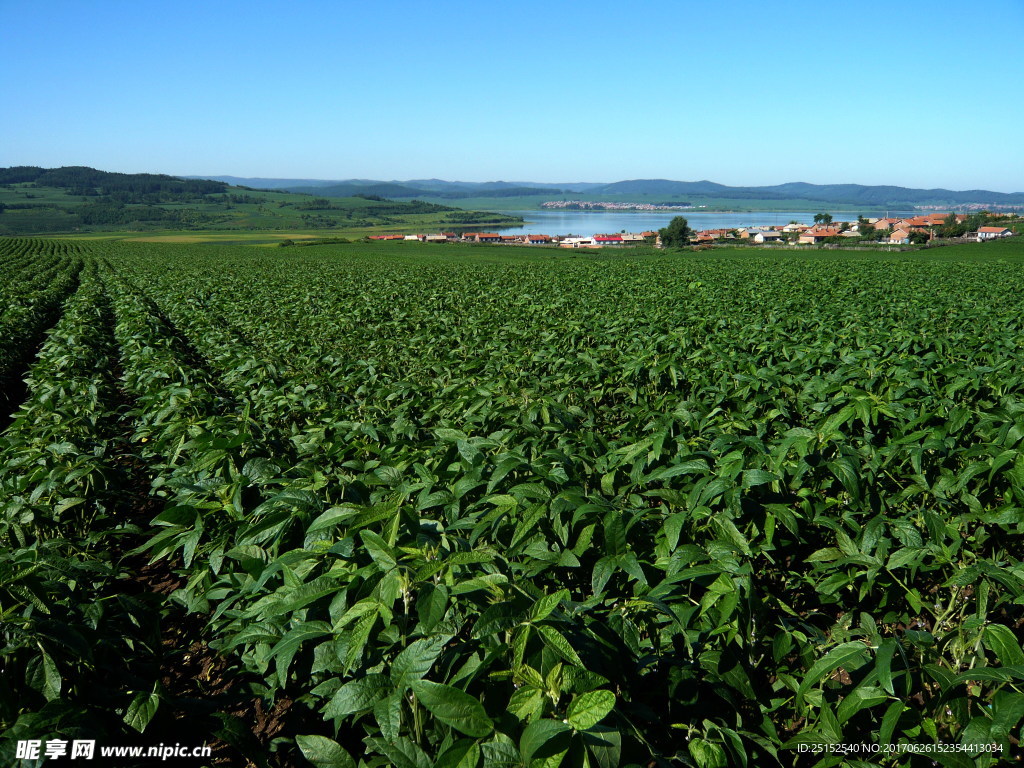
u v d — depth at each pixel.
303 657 3.45
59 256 76.31
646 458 4.47
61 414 7.79
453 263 69.62
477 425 6.41
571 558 3.37
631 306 21.58
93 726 2.56
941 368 8.42
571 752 2.15
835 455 4.80
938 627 3.80
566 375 9.48
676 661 3.16
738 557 3.62
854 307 20.02
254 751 2.88
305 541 3.47
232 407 8.81
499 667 2.67
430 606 2.52
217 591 3.82
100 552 5.01
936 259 74.25
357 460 5.09
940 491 4.71
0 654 2.68
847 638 3.64
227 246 126.19
